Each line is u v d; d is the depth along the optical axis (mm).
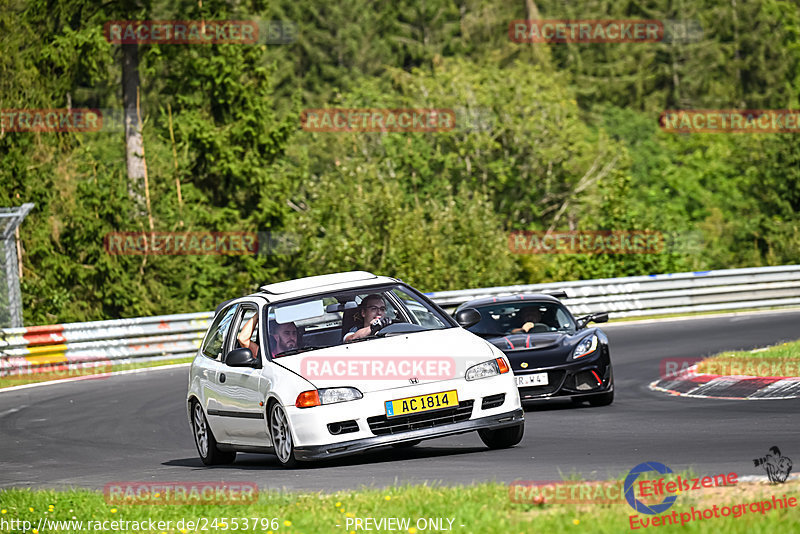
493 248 89000
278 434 22328
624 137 162250
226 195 95938
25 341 54062
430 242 86750
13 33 86312
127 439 32531
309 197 115562
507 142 127250
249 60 96375
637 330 59281
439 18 179750
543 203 130125
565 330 33375
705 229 140000
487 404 21844
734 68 184875
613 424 27500
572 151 129250
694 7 183500
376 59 175500
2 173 84312
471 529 14031
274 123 97125
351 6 175875
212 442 25375
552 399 35438
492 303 34750
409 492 17062
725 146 153500
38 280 80812
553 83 132500
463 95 126250
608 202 90312
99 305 85812
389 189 93125
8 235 56594
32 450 31625
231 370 24219
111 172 89125
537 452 22578
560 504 15102
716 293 69750
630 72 180250
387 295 25109
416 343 22234
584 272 86438
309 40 174125
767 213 121125
